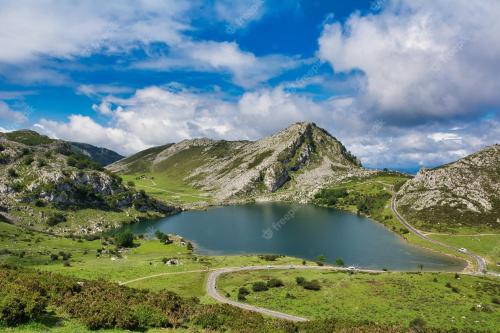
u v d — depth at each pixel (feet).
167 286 393.29
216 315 159.74
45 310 126.31
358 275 452.76
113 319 125.90
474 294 384.47
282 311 319.88
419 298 363.35
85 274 415.64
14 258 486.79
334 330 175.73
